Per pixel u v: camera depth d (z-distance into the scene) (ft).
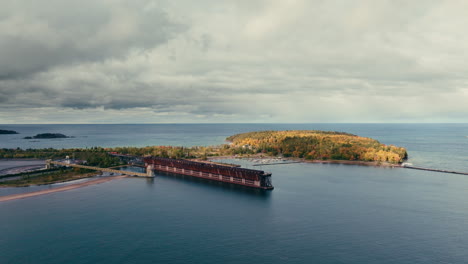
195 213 526.16
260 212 532.32
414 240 420.36
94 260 359.25
